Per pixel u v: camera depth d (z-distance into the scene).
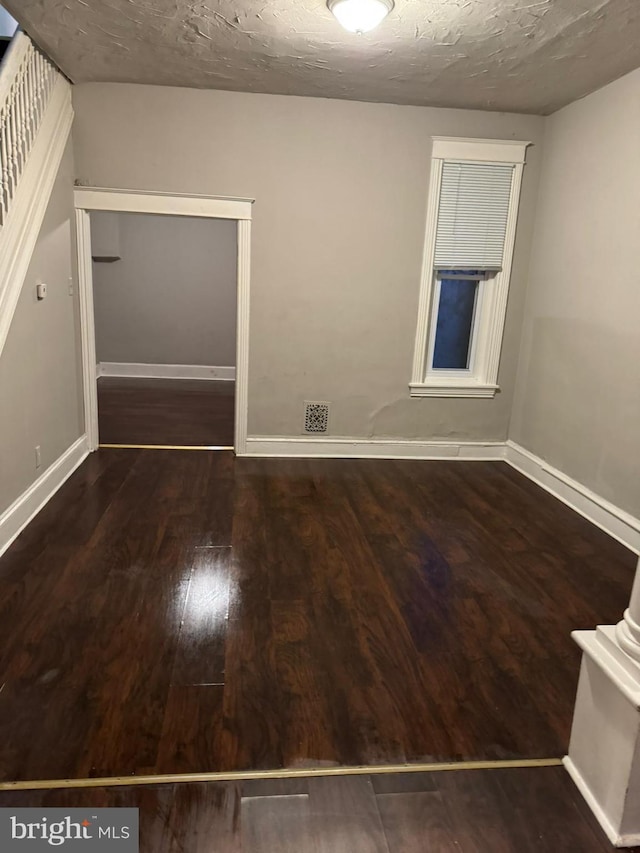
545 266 4.38
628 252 3.43
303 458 4.72
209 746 1.81
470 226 4.50
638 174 3.36
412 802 1.66
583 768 1.72
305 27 2.98
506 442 4.92
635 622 1.57
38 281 3.45
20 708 1.93
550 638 2.45
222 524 3.41
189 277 7.56
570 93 3.83
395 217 4.42
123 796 1.63
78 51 3.39
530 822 1.61
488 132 4.34
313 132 4.22
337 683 2.12
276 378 4.61
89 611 2.49
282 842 1.52
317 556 3.08
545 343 4.35
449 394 4.77
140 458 4.53
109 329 7.65
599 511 3.63
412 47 3.18
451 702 2.06
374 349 4.64
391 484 4.22
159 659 2.21
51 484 3.72
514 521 3.65
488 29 2.91
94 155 4.09
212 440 5.07
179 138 4.13
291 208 4.33
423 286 4.55
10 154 3.05
